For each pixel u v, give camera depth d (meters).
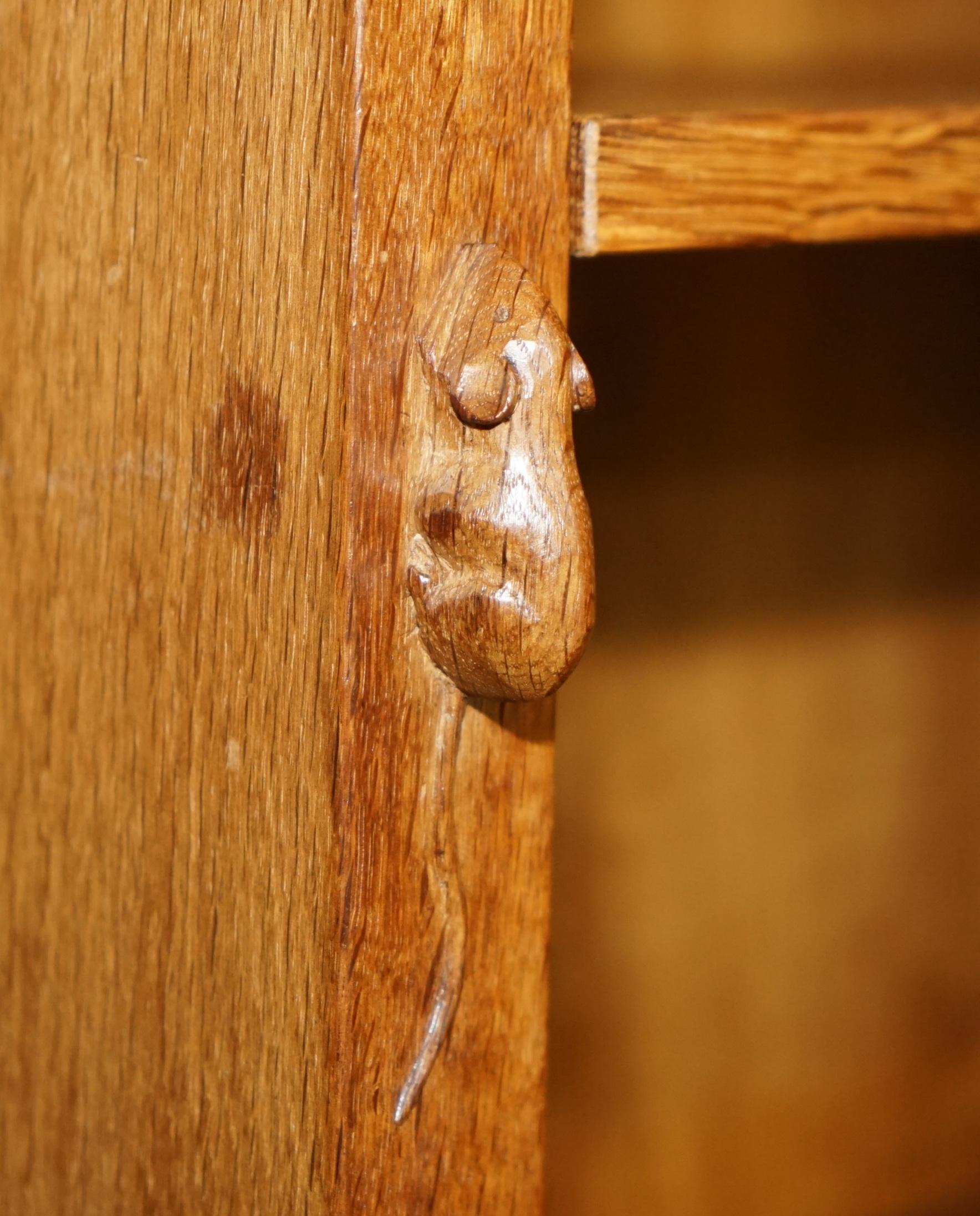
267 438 0.29
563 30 0.29
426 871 0.29
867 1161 0.53
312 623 0.29
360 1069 0.29
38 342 0.33
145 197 0.31
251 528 0.30
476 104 0.28
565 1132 0.50
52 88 0.32
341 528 0.28
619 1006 0.53
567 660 0.28
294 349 0.29
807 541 0.56
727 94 0.44
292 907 0.29
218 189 0.30
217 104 0.30
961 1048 0.56
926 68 0.48
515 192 0.29
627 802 0.54
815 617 0.56
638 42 0.49
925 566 0.58
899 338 0.57
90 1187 0.34
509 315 0.28
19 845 0.35
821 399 0.56
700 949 0.54
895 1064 0.55
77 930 0.34
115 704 0.32
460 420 0.28
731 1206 0.51
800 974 0.55
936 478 0.58
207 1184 0.31
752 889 0.55
